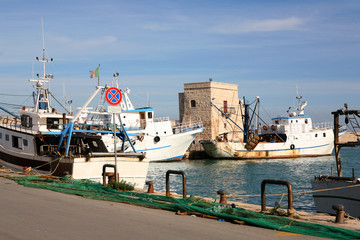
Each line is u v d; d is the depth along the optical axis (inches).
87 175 845.8
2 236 300.4
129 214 404.8
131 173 885.2
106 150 1125.1
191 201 491.5
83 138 1171.9
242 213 396.5
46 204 461.4
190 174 1845.5
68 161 856.9
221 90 3292.3
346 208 624.7
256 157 2770.7
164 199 524.7
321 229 331.9
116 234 310.3
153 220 373.1
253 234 319.9
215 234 315.6
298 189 1316.4
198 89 3230.8
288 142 2839.6
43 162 988.6
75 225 343.6
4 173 904.3
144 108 2330.2
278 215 416.8
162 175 1803.6
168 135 2333.9
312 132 2925.7
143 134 1941.4
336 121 689.6
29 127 1133.7
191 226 346.9
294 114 2915.8
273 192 1258.0
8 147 1179.9
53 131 1080.2
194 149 3179.1
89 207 447.5
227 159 2792.8
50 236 301.7
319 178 668.7
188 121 3257.9
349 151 4180.6
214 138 3154.5
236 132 3412.9
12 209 420.5
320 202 666.2
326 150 2987.2
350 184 614.9
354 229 351.6
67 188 625.9
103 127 1216.8
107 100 633.0
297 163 2428.6
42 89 1289.4
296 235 318.3
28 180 730.8
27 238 295.3
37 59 1273.4
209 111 3169.3
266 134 2945.4
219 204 459.2
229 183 1514.5
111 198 513.0
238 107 3476.9
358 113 653.3
